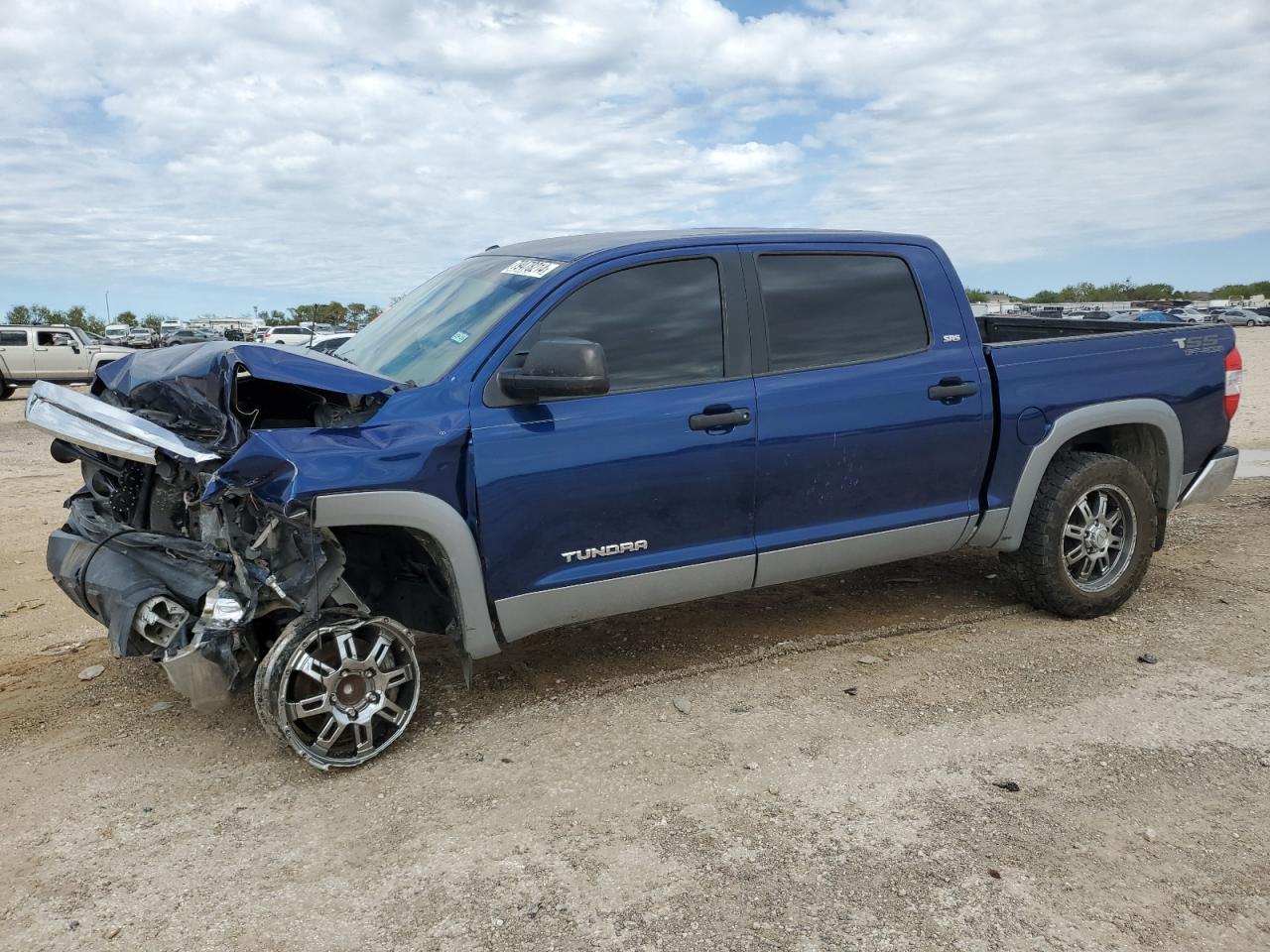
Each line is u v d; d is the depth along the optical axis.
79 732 3.93
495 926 2.64
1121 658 4.43
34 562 6.67
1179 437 5.07
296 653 3.38
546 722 3.89
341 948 2.57
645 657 4.55
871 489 4.34
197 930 2.66
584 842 3.03
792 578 4.31
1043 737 3.66
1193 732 3.68
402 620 3.86
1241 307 69.38
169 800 3.37
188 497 3.61
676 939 2.56
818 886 2.78
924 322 4.49
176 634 3.33
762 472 4.07
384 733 3.70
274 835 3.13
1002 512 4.66
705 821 3.13
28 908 2.77
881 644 4.67
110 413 3.45
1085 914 2.63
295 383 3.37
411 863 2.95
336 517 3.32
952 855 2.92
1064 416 4.69
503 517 3.63
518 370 3.53
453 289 4.36
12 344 25.52
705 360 4.00
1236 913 2.64
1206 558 5.96
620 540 3.87
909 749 3.59
